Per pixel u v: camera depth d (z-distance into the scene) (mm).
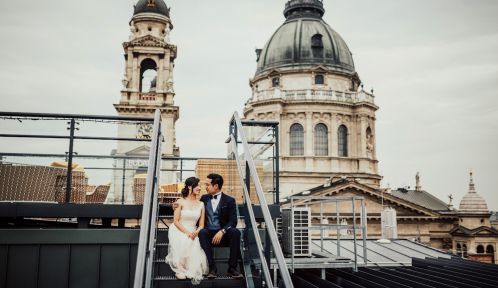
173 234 6465
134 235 8359
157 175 6707
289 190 65312
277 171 9789
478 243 63562
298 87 72188
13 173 8992
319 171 66438
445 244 66312
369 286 9609
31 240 8008
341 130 69625
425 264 13125
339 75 73625
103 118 8773
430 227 66938
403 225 58344
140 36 50500
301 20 77875
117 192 13055
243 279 6414
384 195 56719
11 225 10891
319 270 11938
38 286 7922
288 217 10891
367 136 71375
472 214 66688
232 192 11086
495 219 94438
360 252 16750
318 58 73938
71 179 9430
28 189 9062
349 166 68625
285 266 4664
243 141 6449
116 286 8172
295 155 67562
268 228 5074
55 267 8031
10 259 7906
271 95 70000
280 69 73500
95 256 8195
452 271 11305
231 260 6578
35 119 8688
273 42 77562
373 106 70438
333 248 17625
